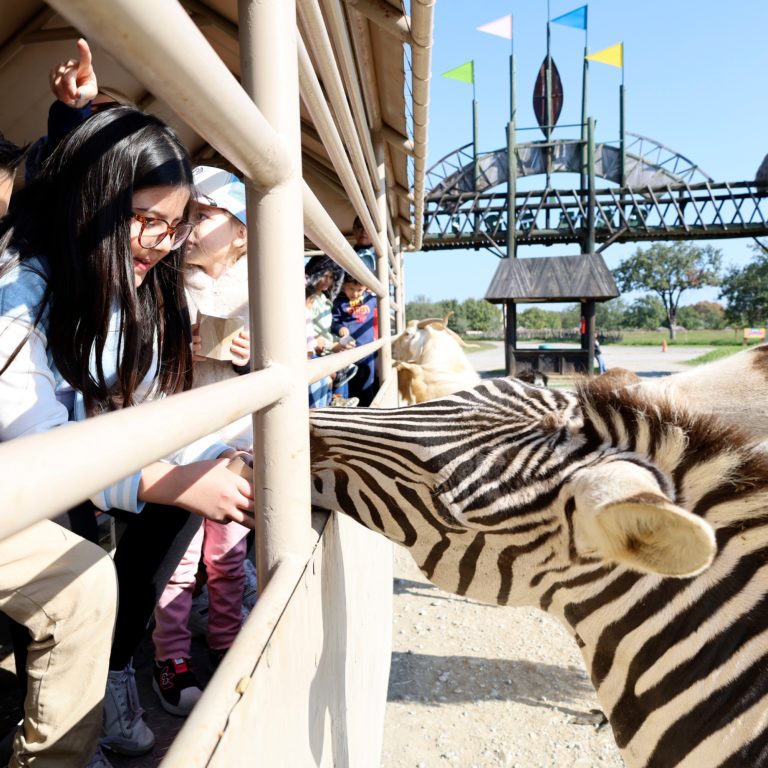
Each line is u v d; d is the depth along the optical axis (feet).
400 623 14.62
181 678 5.98
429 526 4.91
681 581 4.61
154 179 4.12
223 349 6.48
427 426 5.05
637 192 70.49
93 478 1.47
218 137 2.34
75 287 3.91
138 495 4.03
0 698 5.45
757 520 4.43
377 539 9.20
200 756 1.90
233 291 6.98
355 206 8.09
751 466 4.40
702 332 195.00
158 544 5.23
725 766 4.38
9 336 3.65
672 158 70.38
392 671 12.69
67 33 10.77
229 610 6.75
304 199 3.64
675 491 4.51
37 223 3.96
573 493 4.50
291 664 2.89
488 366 83.41
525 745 10.62
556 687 12.21
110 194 3.93
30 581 3.30
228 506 4.05
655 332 201.26
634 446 4.65
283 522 3.26
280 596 2.86
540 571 4.84
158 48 1.74
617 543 3.81
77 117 5.75
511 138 68.80
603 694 5.06
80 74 5.70
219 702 2.15
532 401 5.22
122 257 3.99
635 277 183.62
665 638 4.66
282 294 3.18
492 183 71.67
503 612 15.16
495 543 4.82
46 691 3.48
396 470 4.95
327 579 4.11
